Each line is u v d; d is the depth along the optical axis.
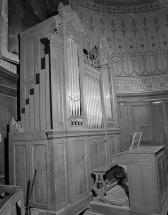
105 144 5.82
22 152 4.25
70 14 4.88
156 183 3.56
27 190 4.06
